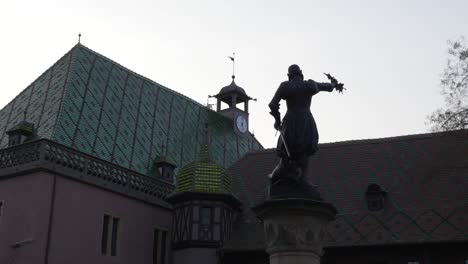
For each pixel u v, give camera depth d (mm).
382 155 40250
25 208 31000
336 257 34500
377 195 36250
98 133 36906
